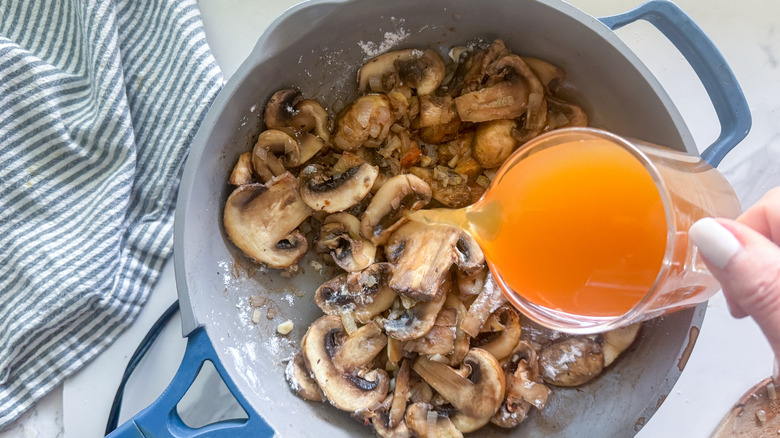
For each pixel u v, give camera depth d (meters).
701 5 0.38
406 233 0.35
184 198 0.30
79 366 0.37
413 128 0.36
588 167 0.27
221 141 0.32
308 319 0.36
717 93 0.30
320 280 0.37
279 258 0.35
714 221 0.23
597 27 0.30
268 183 0.34
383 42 0.34
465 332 0.35
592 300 0.27
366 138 0.35
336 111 0.36
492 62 0.34
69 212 0.36
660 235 0.25
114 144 0.35
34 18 0.36
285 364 0.35
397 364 0.35
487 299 0.34
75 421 0.36
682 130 0.30
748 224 0.28
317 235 0.37
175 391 0.29
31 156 0.35
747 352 0.37
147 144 0.37
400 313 0.35
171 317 0.37
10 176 0.35
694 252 0.24
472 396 0.33
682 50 0.31
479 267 0.34
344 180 0.35
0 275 0.35
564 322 0.27
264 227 0.35
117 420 0.35
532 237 0.27
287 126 0.35
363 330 0.35
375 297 0.35
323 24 0.31
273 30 0.30
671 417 0.37
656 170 0.23
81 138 0.36
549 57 0.34
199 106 0.36
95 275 0.35
